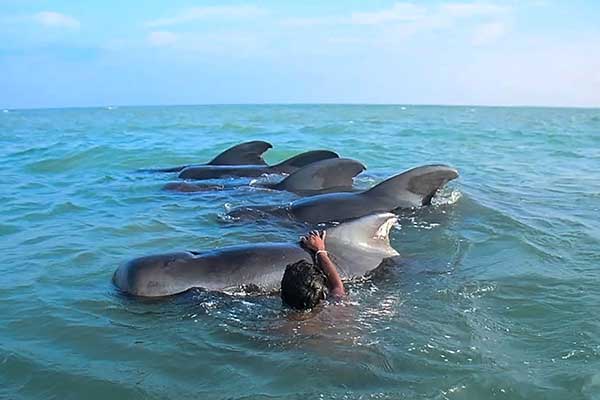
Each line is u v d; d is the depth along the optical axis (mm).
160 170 15047
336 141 23547
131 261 6723
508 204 10867
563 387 4484
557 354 5008
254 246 6941
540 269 7246
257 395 4406
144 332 5555
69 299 6336
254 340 5316
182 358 5035
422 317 5766
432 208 10133
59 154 18922
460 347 5109
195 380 4688
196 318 5844
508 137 25984
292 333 5383
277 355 5004
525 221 9508
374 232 7637
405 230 8953
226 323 5715
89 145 22031
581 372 4688
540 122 39469
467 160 17641
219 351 5141
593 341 5246
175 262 6598
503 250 8039
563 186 12930
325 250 7066
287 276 5789
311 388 4469
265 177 13258
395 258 7598
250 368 4824
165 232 8945
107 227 9234
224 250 6875
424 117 48062
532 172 15133
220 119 44719
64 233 8930
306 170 11977
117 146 21484
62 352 5191
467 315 5836
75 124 39375
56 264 7461
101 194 11922
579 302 6184
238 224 9359
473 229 9008
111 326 5688
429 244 8320
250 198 11344
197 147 21281
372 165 16344
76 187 12789
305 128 31438
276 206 10133
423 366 4781
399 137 25672
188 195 11703
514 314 5883
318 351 5027
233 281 6492
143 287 6340
